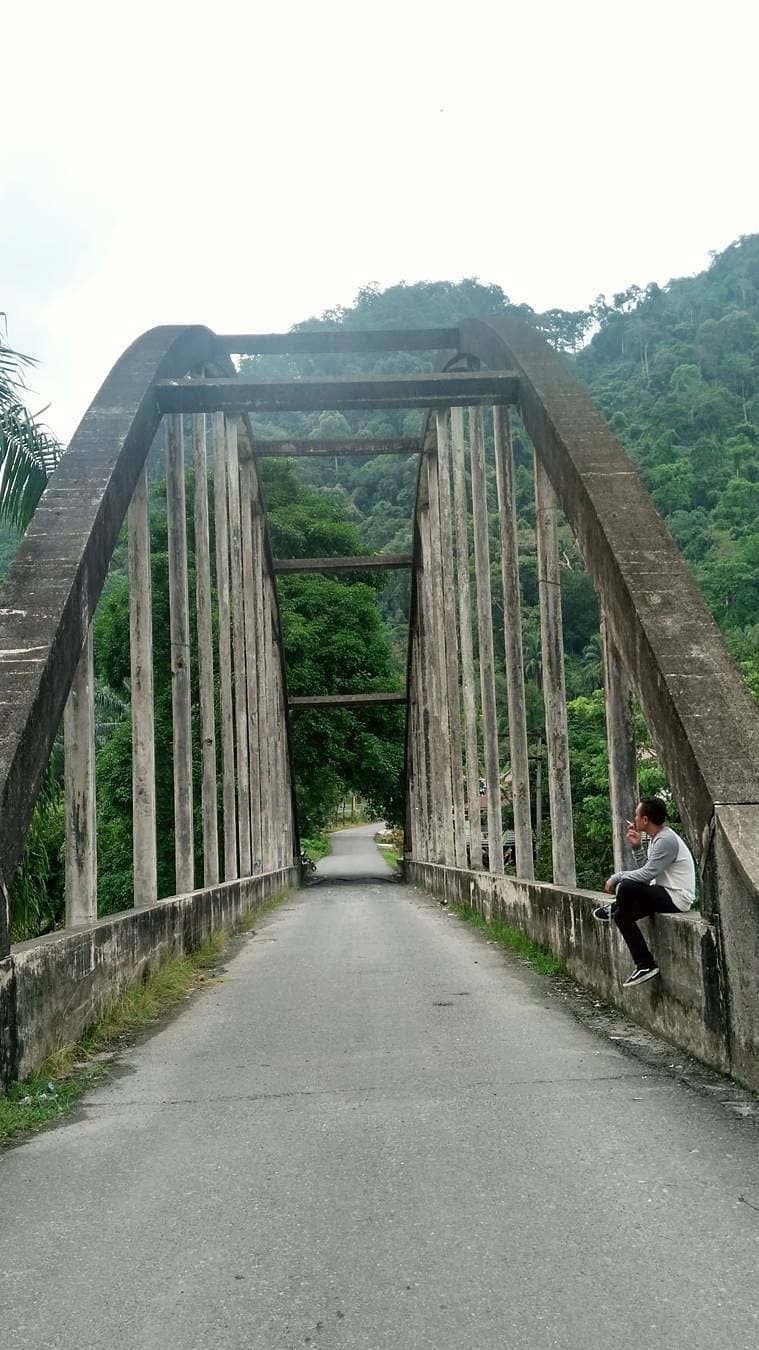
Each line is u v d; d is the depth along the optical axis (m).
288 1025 7.49
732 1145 4.31
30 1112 5.17
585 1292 3.02
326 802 42.00
